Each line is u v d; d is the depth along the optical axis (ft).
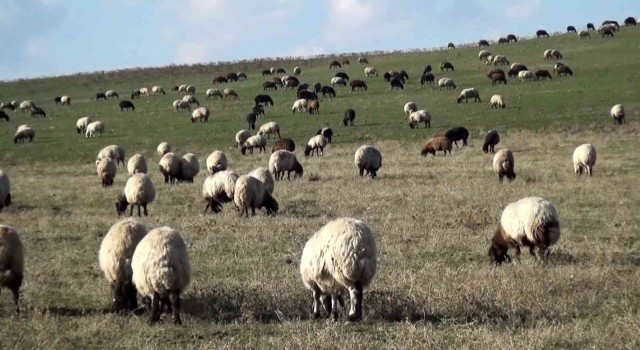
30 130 197.67
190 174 126.21
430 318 40.70
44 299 47.11
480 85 250.37
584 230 67.21
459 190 95.76
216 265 55.93
